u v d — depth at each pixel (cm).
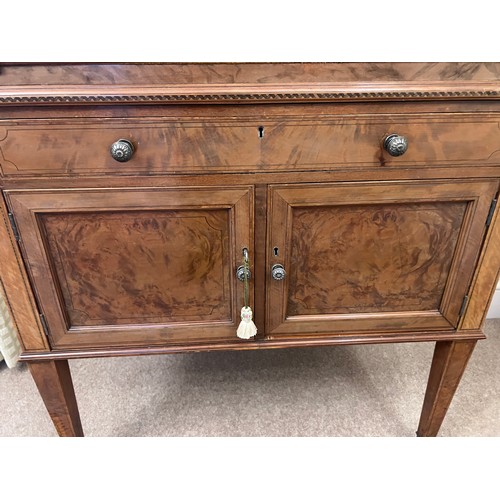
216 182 58
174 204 59
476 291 70
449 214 64
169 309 68
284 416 96
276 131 56
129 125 53
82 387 104
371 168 59
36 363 71
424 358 114
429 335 74
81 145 54
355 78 54
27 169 55
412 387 104
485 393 102
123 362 112
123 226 61
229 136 55
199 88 52
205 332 71
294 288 68
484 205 63
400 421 95
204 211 61
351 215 63
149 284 66
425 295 71
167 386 104
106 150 55
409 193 61
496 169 60
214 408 98
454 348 76
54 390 74
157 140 55
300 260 66
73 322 68
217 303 68
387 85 53
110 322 69
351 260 67
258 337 72
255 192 59
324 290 69
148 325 69
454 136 57
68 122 53
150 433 91
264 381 106
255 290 68
